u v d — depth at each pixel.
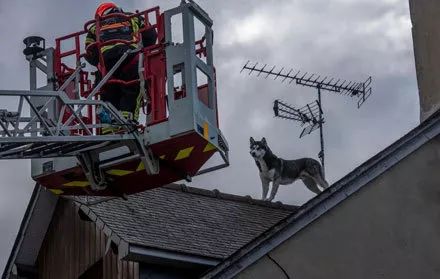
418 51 12.47
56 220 16.73
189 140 13.72
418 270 10.94
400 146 11.31
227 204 16.97
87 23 14.35
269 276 10.86
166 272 14.80
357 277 10.87
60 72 14.44
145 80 13.90
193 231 15.67
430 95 12.25
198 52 14.34
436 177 11.25
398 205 11.13
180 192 16.75
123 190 14.72
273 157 18.62
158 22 14.02
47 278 16.67
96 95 14.22
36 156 13.97
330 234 10.99
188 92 13.66
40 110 13.56
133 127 13.76
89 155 14.12
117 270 15.16
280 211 17.41
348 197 11.12
